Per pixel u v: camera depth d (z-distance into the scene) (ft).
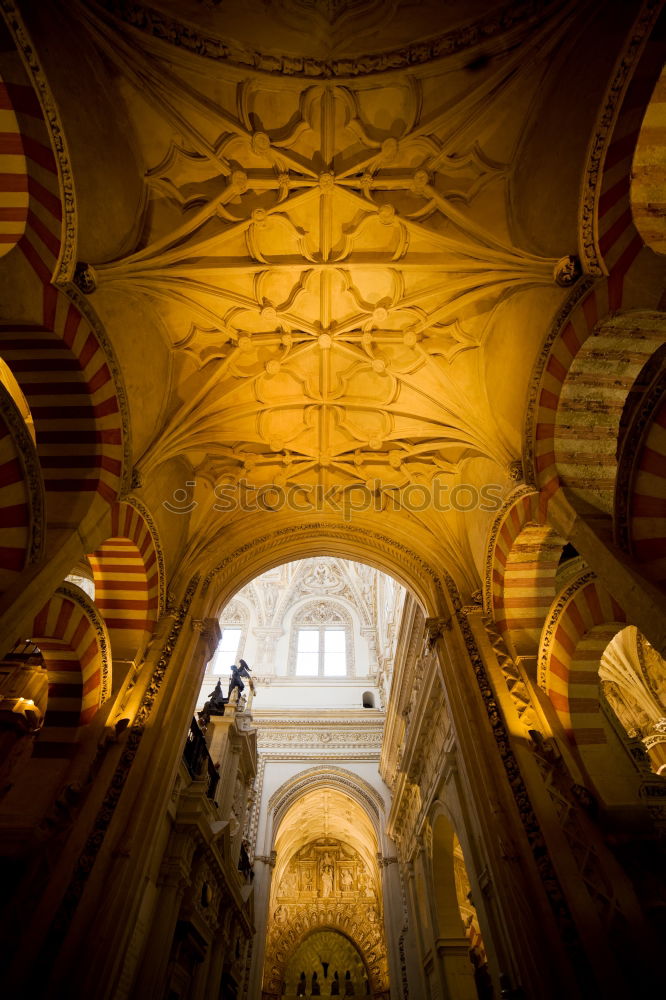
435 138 23.25
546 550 28.66
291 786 66.49
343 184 24.47
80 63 19.35
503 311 26.50
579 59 19.77
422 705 39.34
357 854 86.74
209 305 27.68
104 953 18.56
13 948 18.29
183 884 28.89
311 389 31.63
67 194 19.36
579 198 19.88
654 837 21.47
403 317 28.63
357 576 89.66
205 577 33.65
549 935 19.22
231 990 43.60
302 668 80.79
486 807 23.81
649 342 21.29
